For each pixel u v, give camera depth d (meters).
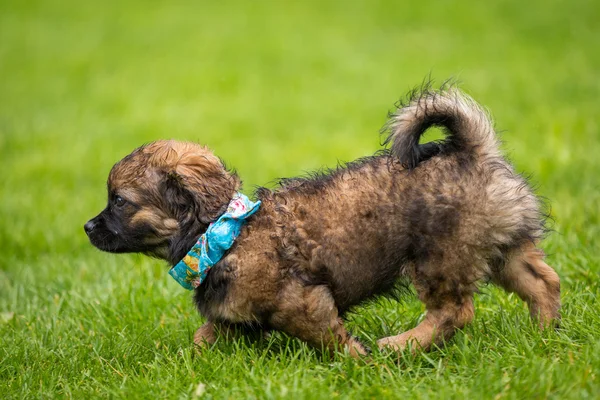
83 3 39.38
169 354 7.61
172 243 7.45
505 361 6.67
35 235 12.85
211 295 7.24
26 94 24.72
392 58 26.38
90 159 17.83
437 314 7.27
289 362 7.05
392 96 22.30
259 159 17.23
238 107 22.20
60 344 8.13
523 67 23.09
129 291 9.38
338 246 7.14
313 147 17.94
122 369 7.39
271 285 7.06
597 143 14.70
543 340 6.98
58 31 33.94
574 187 12.13
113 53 29.89
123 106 22.80
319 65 26.42
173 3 38.50
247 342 7.59
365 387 6.39
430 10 32.62
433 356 7.07
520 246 7.32
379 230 7.12
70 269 11.09
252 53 28.58
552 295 7.49
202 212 7.24
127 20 35.53
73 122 21.27
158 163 7.46
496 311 7.95
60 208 14.39
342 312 7.51
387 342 7.30
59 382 7.20
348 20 32.75
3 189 15.79
